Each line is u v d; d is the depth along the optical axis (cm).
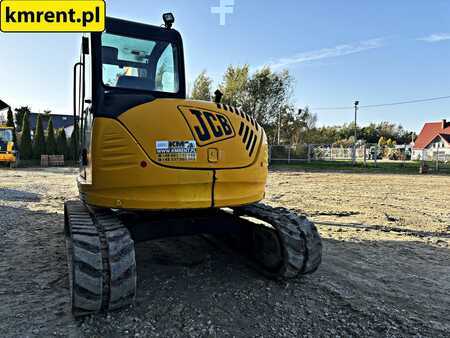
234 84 3394
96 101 337
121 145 315
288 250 353
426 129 7300
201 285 375
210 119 350
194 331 285
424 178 1886
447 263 483
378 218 788
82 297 277
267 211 408
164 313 312
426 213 861
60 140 2764
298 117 3616
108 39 377
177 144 326
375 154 2897
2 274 402
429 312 333
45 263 439
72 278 281
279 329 293
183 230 381
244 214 434
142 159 315
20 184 1313
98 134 318
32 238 551
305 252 364
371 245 564
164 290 361
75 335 275
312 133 3906
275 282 385
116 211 373
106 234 301
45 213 753
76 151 440
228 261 448
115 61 379
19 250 489
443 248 558
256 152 378
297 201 1005
